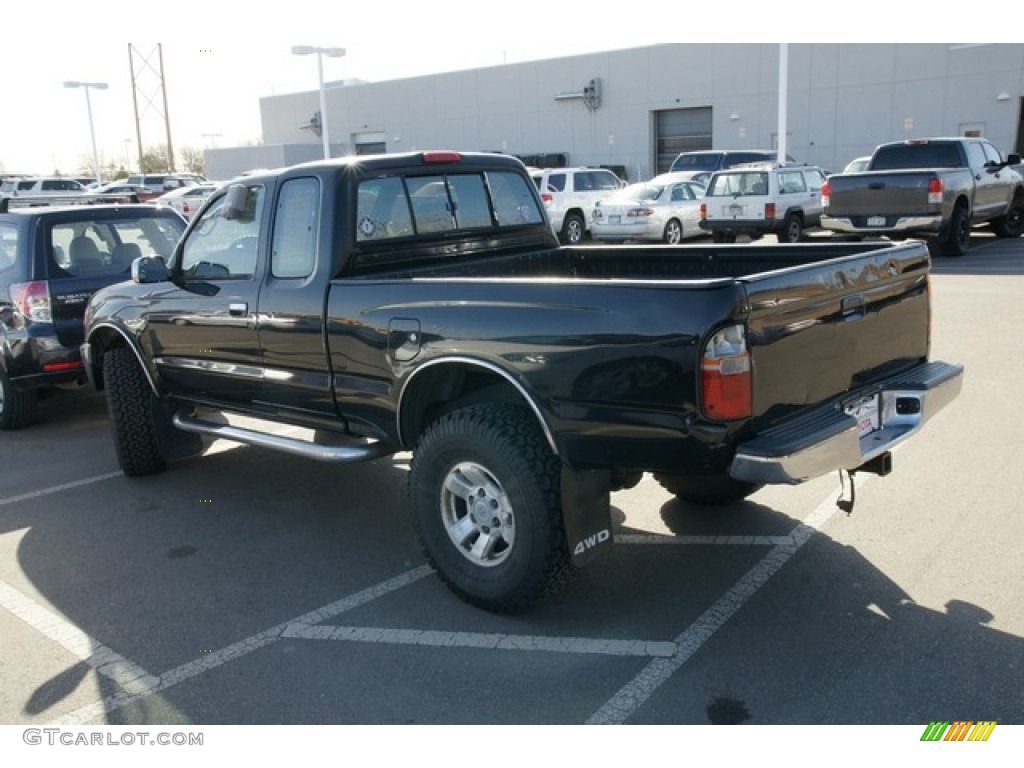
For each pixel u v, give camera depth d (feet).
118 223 26.16
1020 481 17.53
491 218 17.92
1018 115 100.42
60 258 24.67
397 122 160.76
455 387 14.49
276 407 16.83
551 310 12.12
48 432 25.34
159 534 17.26
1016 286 40.63
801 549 15.12
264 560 15.89
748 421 11.18
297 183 15.67
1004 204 58.34
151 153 264.72
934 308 35.65
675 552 15.28
